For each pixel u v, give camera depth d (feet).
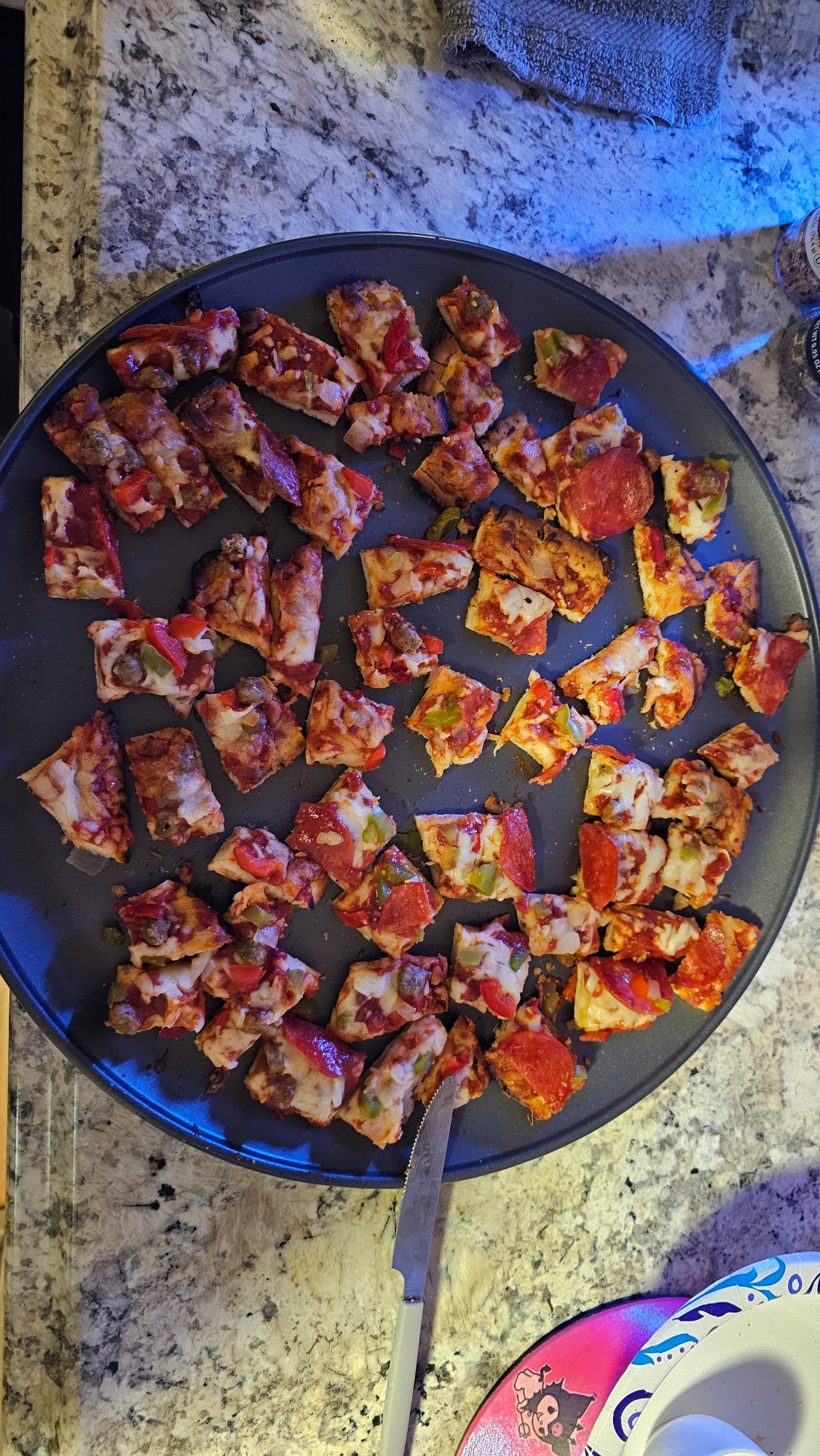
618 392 1.82
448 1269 1.83
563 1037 1.81
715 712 1.89
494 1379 1.84
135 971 1.58
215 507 1.64
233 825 1.67
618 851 1.79
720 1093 2.00
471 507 1.77
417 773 1.75
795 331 2.01
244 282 1.61
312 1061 1.65
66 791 1.54
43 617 1.55
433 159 1.81
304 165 1.73
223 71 1.69
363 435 1.67
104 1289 1.66
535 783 1.81
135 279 1.65
